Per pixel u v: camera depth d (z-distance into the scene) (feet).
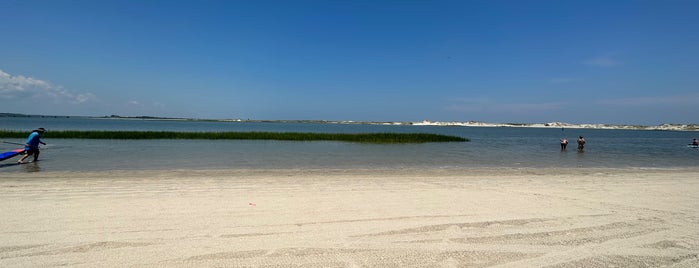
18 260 13.16
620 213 21.56
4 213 19.27
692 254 14.94
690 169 51.60
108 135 115.44
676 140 199.41
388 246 15.34
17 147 75.41
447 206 22.80
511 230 17.85
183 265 13.02
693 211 22.41
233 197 24.53
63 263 13.01
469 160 62.95
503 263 13.70
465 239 16.39
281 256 14.01
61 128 239.09
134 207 21.11
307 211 20.88
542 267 13.38
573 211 21.91
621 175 41.19
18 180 30.68
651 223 19.40
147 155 62.69
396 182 32.89
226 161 55.16
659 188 31.32
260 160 57.47
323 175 38.58
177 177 34.81
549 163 59.21
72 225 17.33
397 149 88.84
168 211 20.30
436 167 50.78
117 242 15.16
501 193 27.71
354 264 13.38
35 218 18.39
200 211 20.45
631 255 14.74
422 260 13.87
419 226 18.26
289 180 33.14
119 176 35.22
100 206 21.21
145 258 13.56
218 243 15.26
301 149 84.23
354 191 27.61
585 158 70.13
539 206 23.18
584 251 15.10
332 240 15.94
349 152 77.51
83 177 33.94
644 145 132.57
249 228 17.42
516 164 56.85
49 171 39.65
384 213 20.72
